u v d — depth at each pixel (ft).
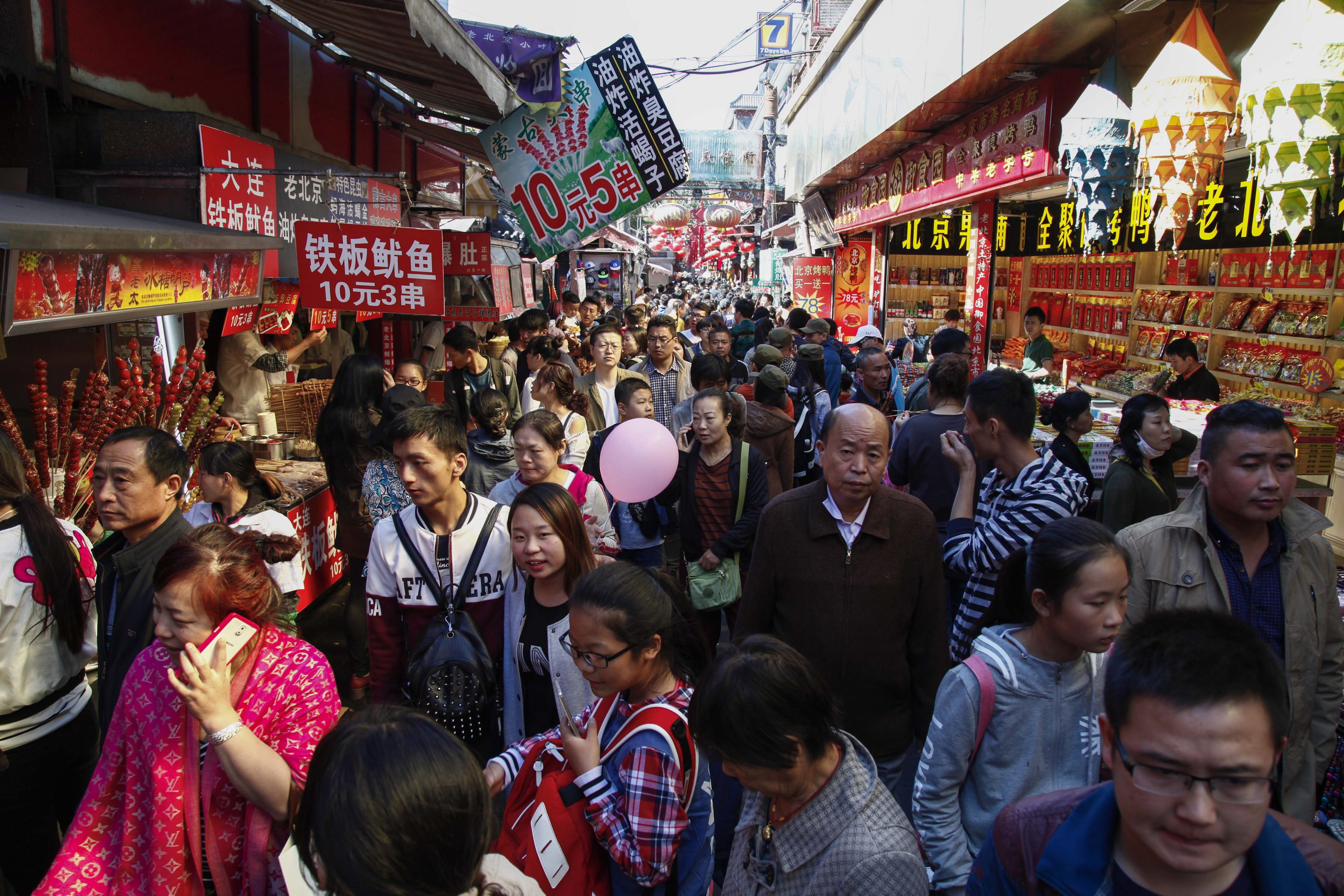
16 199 11.53
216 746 5.76
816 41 64.34
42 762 8.57
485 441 16.16
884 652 8.89
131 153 14.85
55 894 6.10
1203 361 28.86
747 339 37.09
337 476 14.57
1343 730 8.76
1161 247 29.81
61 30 13.80
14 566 8.18
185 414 13.67
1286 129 10.40
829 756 5.13
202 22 17.44
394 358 30.63
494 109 23.89
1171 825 3.55
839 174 47.57
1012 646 6.74
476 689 8.73
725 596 13.67
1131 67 19.63
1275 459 7.32
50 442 12.03
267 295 18.85
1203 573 7.96
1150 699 3.59
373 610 9.69
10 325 8.48
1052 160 20.89
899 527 8.84
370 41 19.81
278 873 6.09
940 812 6.79
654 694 6.75
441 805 3.76
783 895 5.18
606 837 6.01
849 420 8.58
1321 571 7.84
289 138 21.11
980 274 30.42
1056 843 4.20
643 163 23.08
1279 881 3.75
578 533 8.69
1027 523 9.05
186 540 6.25
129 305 10.60
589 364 27.30
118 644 8.24
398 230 15.39
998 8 19.43
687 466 14.39
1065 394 12.93
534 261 39.81
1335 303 23.41
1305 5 10.21
